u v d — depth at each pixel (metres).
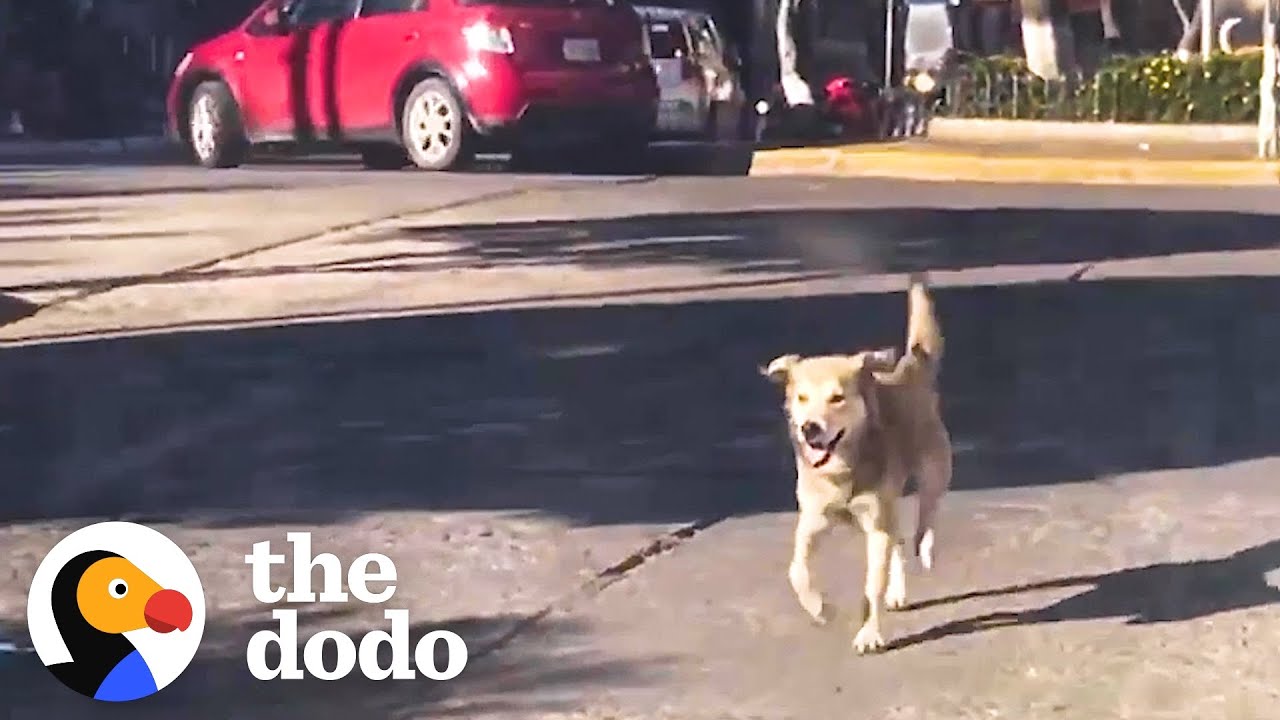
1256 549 7.65
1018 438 9.48
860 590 7.15
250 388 10.52
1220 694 6.15
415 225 16.27
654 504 8.30
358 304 12.94
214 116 21.73
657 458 9.05
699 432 9.52
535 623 6.86
